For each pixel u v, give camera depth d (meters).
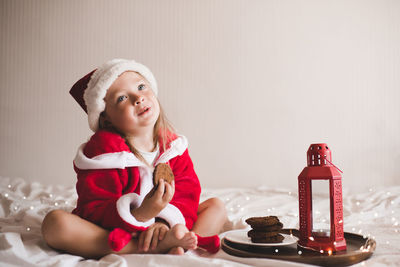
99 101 1.10
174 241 0.84
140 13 3.00
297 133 2.87
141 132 1.12
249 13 2.96
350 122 2.84
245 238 0.93
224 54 2.95
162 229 0.87
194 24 2.98
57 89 2.93
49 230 0.83
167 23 2.99
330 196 0.82
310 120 2.87
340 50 2.89
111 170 1.00
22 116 2.91
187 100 2.94
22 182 2.28
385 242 0.98
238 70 2.94
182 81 2.95
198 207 1.13
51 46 2.96
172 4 3.00
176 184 1.11
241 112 2.91
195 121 2.92
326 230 0.82
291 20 2.93
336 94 2.87
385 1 2.86
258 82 2.92
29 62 2.95
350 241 0.92
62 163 2.89
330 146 2.85
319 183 0.83
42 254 0.83
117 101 1.08
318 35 2.91
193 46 2.97
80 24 2.99
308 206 0.83
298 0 2.93
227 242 0.93
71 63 2.96
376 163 2.80
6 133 2.89
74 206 1.47
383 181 2.79
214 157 2.90
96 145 1.06
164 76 2.96
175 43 2.98
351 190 2.32
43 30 2.97
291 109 2.89
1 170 2.87
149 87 1.15
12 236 0.87
